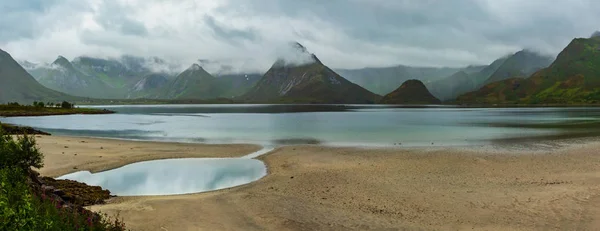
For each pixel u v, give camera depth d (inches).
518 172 1170.0
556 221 726.5
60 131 2979.8
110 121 4500.5
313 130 3004.4
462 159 1412.4
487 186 999.0
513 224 719.1
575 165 1262.3
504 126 3265.3
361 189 987.9
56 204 550.0
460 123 3853.3
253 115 6294.3
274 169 1296.8
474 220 746.2
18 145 806.5
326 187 1015.0
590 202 829.8
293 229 708.7
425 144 1955.0
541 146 1775.3
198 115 6441.9
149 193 1000.2
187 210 819.4
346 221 749.3
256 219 764.6
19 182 527.5
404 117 5433.1
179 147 1861.5
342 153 1600.6
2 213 366.0
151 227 709.3
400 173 1173.1
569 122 3646.7
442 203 857.5
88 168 1314.0
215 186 1077.1
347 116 5841.5
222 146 1915.6
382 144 1967.3
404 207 833.5
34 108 6860.2
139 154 1617.9
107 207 826.8
